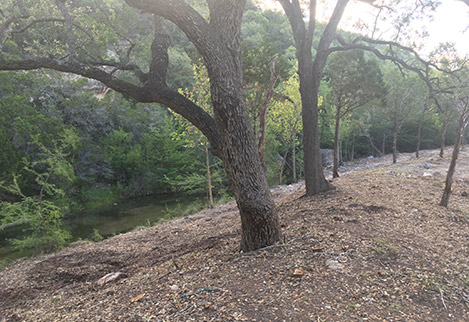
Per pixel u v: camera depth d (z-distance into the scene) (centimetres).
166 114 2808
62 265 747
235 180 454
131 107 2919
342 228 541
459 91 718
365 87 1391
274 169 2405
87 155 2281
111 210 1989
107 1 748
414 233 539
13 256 1070
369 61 1410
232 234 686
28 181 1855
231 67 430
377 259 406
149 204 2119
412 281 351
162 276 489
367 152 4025
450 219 629
